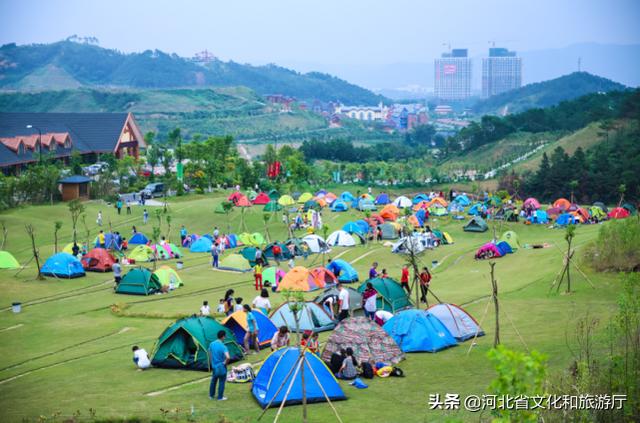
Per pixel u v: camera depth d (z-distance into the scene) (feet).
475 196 412.77
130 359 105.19
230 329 108.17
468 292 151.84
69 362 105.19
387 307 130.72
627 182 460.14
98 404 82.07
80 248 208.23
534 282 152.15
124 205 315.17
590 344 90.07
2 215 260.42
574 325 108.68
